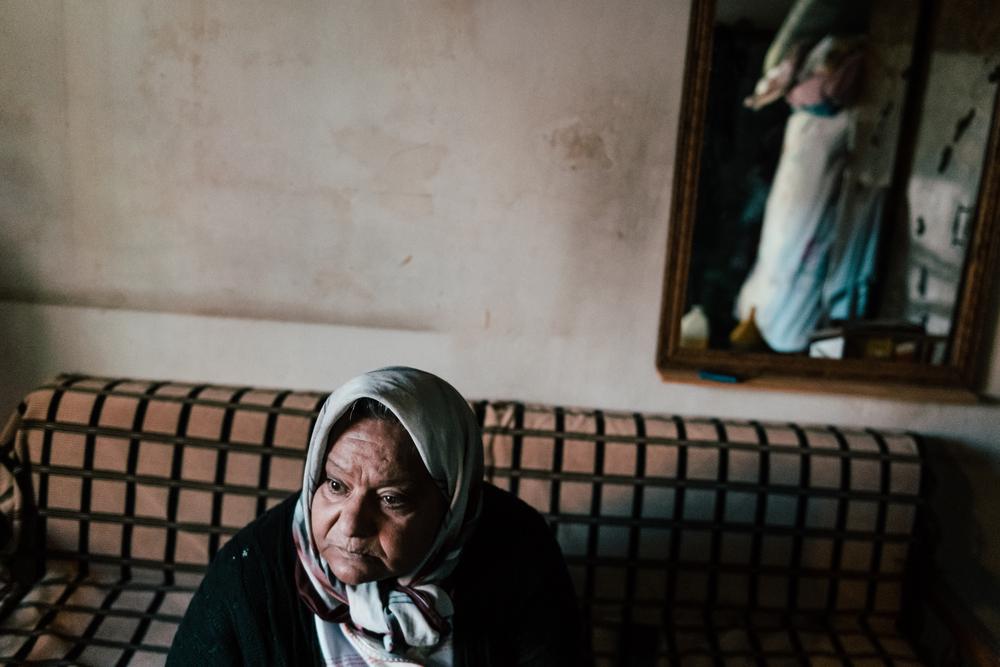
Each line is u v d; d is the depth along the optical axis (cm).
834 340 144
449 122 141
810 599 138
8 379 152
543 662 94
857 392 143
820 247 140
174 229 147
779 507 135
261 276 149
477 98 139
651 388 152
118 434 135
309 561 89
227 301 150
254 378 153
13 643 119
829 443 138
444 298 149
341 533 80
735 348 146
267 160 143
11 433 136
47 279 149
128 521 135
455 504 86
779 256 141
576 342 150
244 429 135
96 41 138
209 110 141
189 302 150
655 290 147
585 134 140
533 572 95
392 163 143
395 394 81
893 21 132
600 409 153
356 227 146
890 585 137
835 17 132
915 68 133
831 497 135
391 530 82
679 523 136
